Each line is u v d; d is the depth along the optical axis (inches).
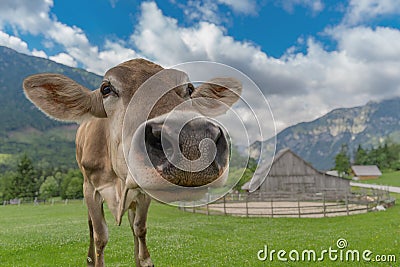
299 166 1824.6
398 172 4451.3
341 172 4766.2
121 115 165.5
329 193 1518.2
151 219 922.7
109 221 826.8
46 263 406.3
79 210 1363.2
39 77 173.2
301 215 1024.2
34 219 1007.6
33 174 3676.2
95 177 216.8
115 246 495.5
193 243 528.7
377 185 2906.0
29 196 3565.5
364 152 5541.3
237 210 1163.3
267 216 1000.2
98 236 229.0
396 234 562.6
